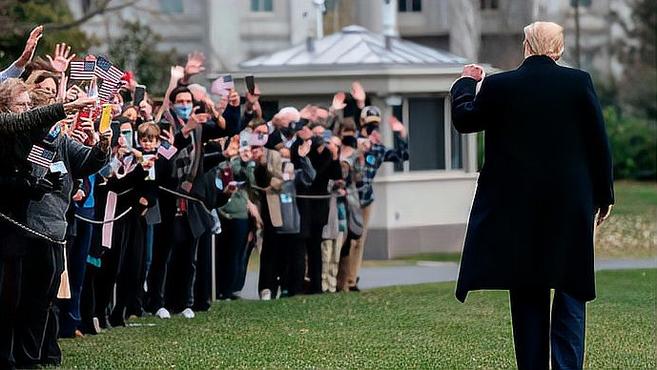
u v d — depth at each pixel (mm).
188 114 36750
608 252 67000
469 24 102312
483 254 23719
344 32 66688
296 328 34188
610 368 27891
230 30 109562
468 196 64875
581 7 133625
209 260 38406
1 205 26359
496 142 23812
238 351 29891
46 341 27891
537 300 24016
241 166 42344
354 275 45312
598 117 23719
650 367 28109
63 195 26938
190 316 36750
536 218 23578
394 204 62875
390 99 61969
